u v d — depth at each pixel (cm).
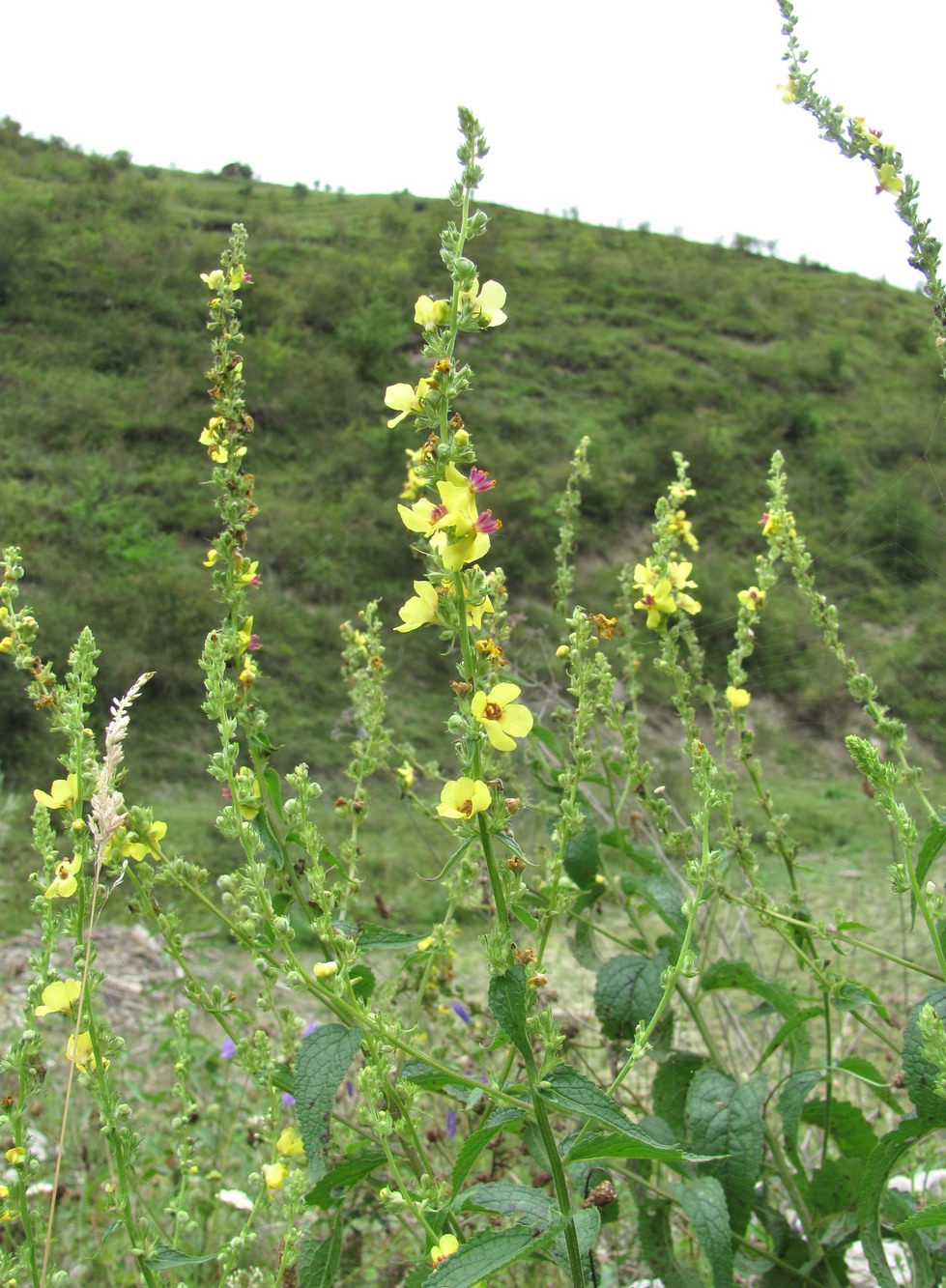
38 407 2688
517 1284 223
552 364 3725
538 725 228
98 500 2392
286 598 2248
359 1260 225
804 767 1430
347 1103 252
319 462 2812
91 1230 264
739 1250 198
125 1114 154
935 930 154
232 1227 272
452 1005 253
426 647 1977
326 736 1870
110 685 1780
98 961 639
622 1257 232
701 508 2831
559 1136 228
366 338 3309
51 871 175
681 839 204
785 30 212
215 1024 471
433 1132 238
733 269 4941
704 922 244
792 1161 206
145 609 1938
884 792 154
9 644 179
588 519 2653
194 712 1830
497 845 218
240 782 162
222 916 165
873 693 205
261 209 4509
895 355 4312
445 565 130
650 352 3900
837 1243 191
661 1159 139
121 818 152
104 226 3591
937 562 1259
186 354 3083
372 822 1198
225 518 194
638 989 209
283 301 3466
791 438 3294
